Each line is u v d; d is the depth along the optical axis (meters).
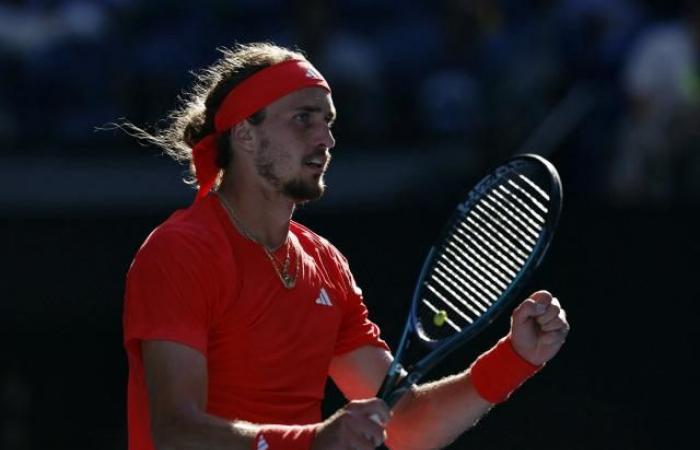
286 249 14.82
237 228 14.62
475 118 35.84
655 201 32.41
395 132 36.59
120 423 33.47
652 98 34.25
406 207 30.59
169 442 13.41
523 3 40.16
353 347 15.74
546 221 14.48
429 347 14.41
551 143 33.97
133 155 34.31
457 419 15.11
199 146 14.88
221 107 14.69
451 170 33.81
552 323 14.48
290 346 14.52
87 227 30.89
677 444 29.38
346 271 15.67
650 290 29.41
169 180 33.44
